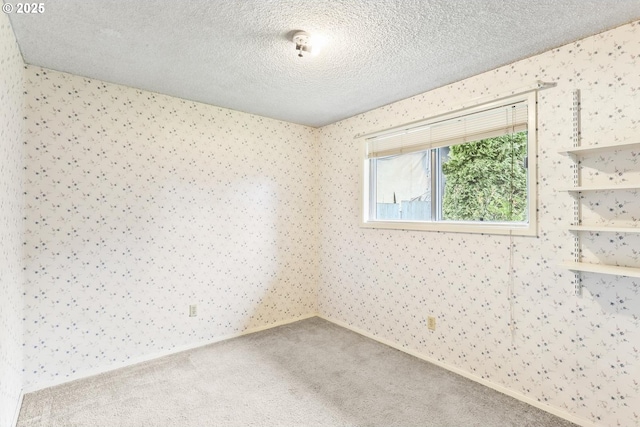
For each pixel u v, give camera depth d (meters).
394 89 2.68
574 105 1.94
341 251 3.54
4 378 1.66
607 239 1.83
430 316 2.69
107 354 2.53
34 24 1.79
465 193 2.69
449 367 2.54
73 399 2.12
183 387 2.27
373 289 3.19
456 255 2.52
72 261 2.40
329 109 3.20
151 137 2.75
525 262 2.14
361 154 3.32
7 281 1.74
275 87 2.64
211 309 3.08
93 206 2.49
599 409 1.83
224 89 2.69
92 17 1.72
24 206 2.21
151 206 2.75
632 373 1.74
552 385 2.01
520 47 2.02
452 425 1.89
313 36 1.89
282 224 3.58
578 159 1.93
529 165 2.12
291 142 3.65
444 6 1.62
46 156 2.31
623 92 1.78
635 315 1.74
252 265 3.35
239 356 2.77
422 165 2.94
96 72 2.38
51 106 2.33
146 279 2.72
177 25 1.80
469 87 2.45
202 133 3.02
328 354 2.82
